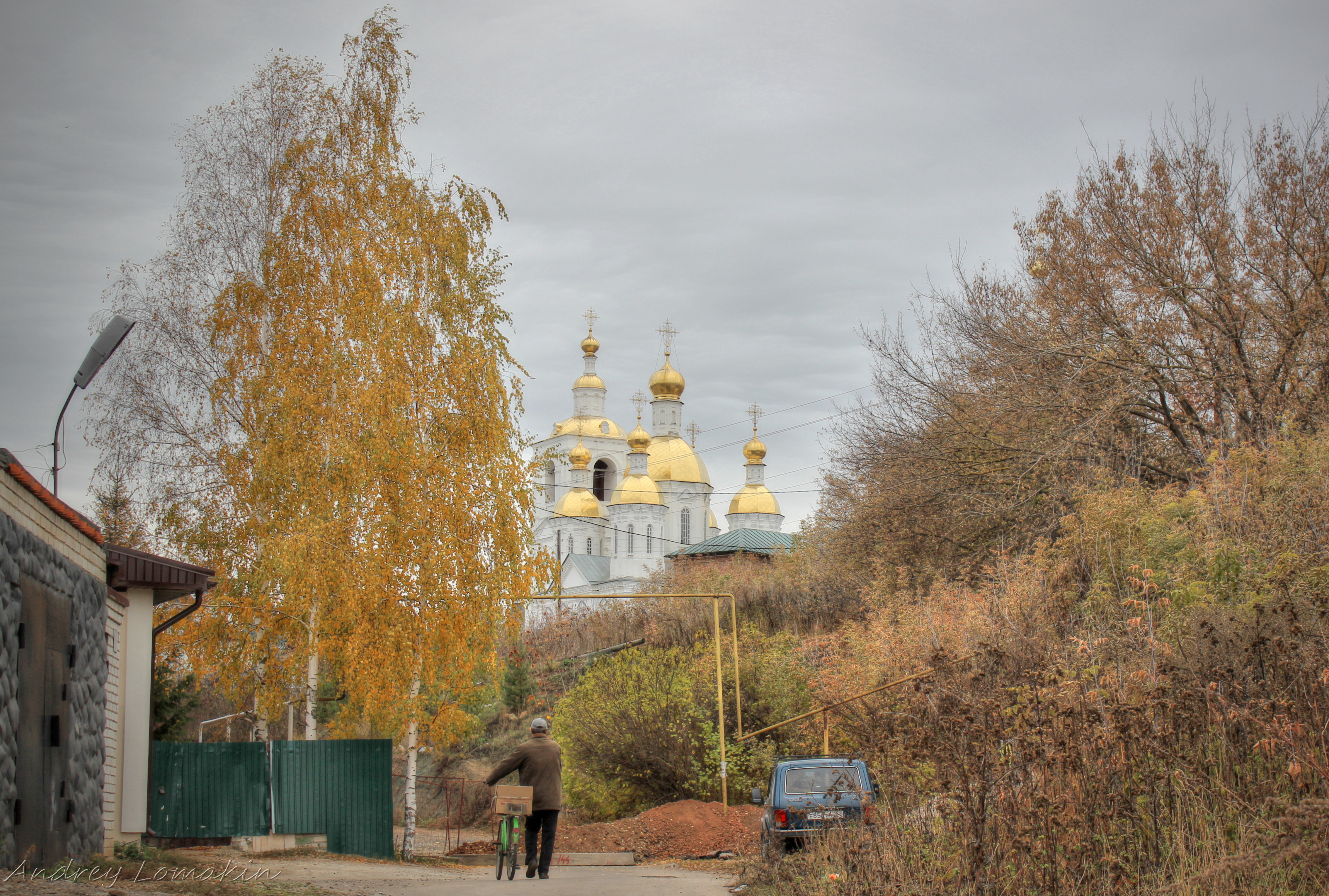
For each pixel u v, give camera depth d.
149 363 20.28
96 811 11.95
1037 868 7.55
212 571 15.58
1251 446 15.49
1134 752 7.95
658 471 92.81
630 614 48.09
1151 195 23.94
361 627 19.03
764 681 29.42
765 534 79.00
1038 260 26.44
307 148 20.80
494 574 20.56
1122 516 16.52
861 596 29.95
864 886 8.71
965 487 27.28
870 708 18.05
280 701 20.67
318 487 19.14
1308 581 10.22
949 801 8.89
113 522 22.59
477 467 20.83
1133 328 23.88
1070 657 11.75
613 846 23.91
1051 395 25.03
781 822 14.23
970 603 18.38
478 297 21.88
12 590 8.92
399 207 21.09
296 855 17.70
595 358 100.44
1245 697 8.34
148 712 15.25
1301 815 6.76
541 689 46.81
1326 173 22.19
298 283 20.16
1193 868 7.24
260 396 19.80
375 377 19.78
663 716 29.22
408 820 20.75
